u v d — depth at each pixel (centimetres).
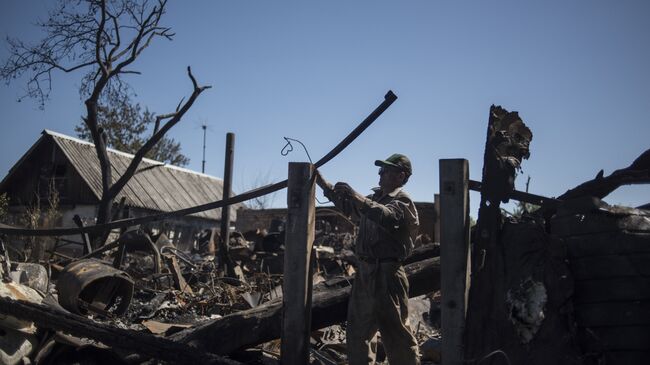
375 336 480
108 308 838
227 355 562
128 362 555
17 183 2830
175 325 680
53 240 1639
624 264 331
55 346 588
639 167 396
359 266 453
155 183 3034
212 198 3334
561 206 366
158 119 1738
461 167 382
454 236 379
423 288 557
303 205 452
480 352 362
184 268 1279
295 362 443
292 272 450
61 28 1788
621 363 323
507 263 365
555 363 333
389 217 432
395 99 418
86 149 2859
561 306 340
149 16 1817
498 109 391
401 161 466
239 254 1373
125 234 1150
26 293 641
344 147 439
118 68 1809
